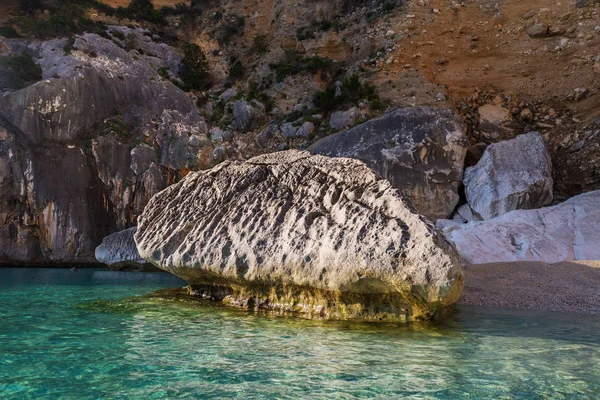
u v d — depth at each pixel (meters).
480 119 24.52
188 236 9.74
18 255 23.83
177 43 39.25
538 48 27.19
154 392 4.21
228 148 28.08
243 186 9.89
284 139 27.11
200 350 5.76
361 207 8.00
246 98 30.94
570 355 5.66
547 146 22.02
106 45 31.47
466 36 29.39
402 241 7.21
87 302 9.84
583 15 27.12
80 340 6.26
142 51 35.09
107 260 20.36
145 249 10.16
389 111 24.00
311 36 34.69
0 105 24.47
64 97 25.55
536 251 13.60
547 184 18.89
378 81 27.42
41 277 16.44
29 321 7.61
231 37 39.09
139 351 5.68
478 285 11.30
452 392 4.27
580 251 13.54
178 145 27.25
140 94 29.27
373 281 7.31
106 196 25.45
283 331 6.91
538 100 24.91
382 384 4.48
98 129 26.59
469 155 22.73
